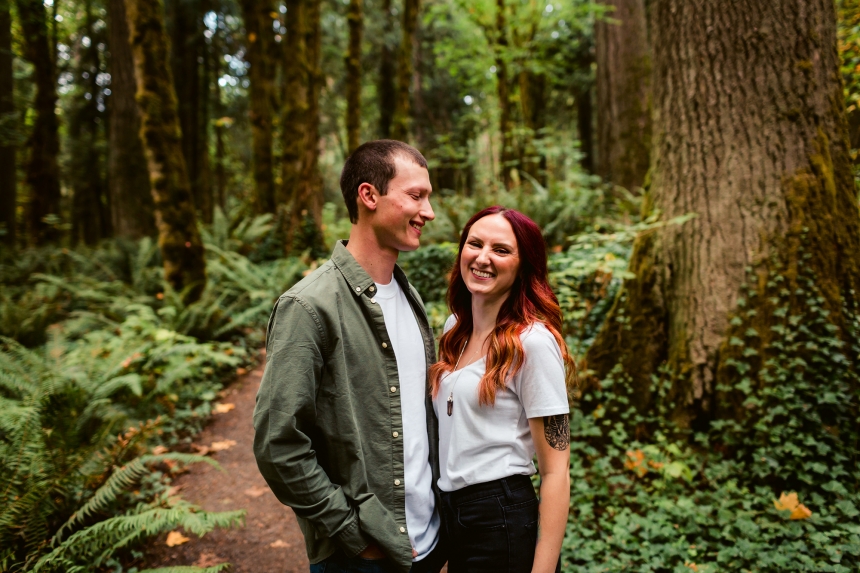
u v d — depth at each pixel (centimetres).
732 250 348
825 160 338
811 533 263
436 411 169
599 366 398
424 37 2069
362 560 139
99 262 944
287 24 1140
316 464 134
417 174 149
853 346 317
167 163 669
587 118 1964
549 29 1353
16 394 355
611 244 494
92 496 298
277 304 141
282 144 1191
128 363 433
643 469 321
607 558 266
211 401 528
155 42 649
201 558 296
